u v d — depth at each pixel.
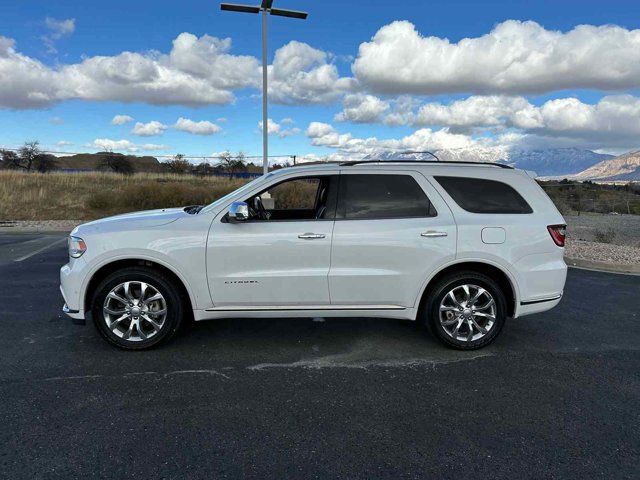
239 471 2.61
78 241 4.21
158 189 20.30
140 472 2.59
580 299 6.50
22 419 3.14
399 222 4.30
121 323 4.37
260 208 5.09
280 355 4.34
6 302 5.99
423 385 3.75
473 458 2.76
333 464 2.69
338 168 4.44
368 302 4.35
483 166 4.55
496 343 4.72
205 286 4.24
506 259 4.35
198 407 3.34
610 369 4.11
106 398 3.46
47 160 45.34
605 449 2.88
